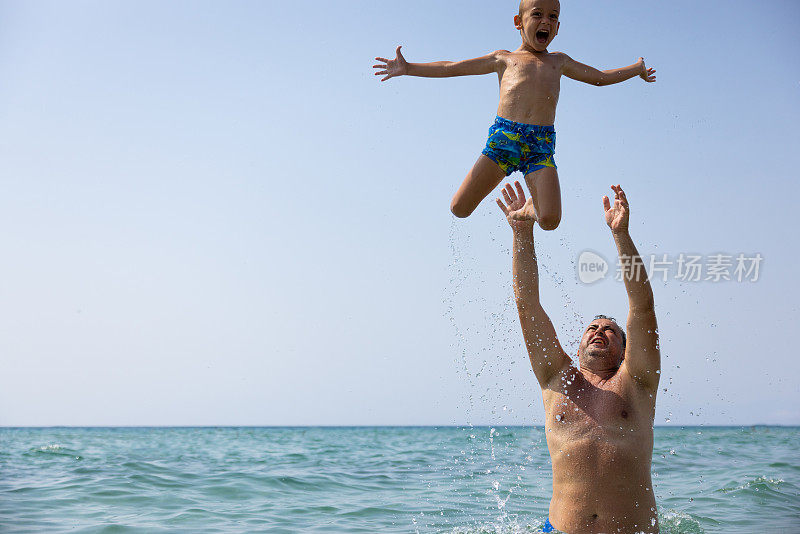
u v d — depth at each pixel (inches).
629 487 166.1
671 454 491.2
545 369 185.0
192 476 346.6
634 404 173.2
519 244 189.0
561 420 177.0
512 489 297.1
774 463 410.9
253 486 306.2
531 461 454.6
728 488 294.8
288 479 336.5
